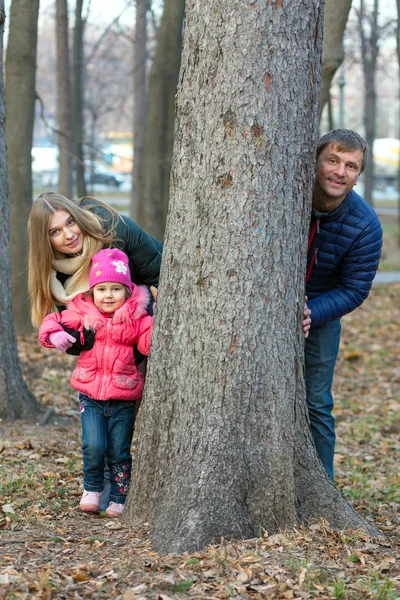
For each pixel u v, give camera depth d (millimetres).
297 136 3523
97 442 3998
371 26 19891
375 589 3150
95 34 28578
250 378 3559
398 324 13617
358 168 3973
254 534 3580
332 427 4523
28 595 2979
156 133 12977
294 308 3670
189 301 3592
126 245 4125
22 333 10836
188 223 3564
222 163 3459
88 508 4059
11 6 10133
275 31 3396
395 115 58938
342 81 18922
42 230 3883
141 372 4359
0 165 5863
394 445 6977
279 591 3096
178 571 3242
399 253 25562
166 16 12547
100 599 3014
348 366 10680
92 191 20062
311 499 3812
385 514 4664
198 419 3598
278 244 3541
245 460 3588
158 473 3725
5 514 4020
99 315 3916
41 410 6391
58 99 14094
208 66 3430
